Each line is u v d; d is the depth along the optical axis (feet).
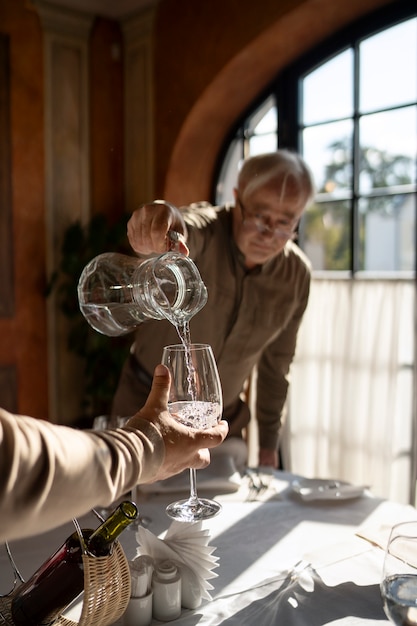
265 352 5.96
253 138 10.22
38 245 10.47
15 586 2.78
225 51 9.36
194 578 2.73
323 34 8.82
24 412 10.46
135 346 5.21
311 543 3.46
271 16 8.66
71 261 10.43
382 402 8.16
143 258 3.32
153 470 1.98
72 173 10.80
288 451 9.15
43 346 10.66
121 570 2.38
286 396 6.06
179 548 2.78
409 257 9.17
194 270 3.10
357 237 8.70
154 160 10.74
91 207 11.09
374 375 8.19
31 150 10.25
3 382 10.18
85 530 2.53
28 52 10.09
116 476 1.79
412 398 7.77
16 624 2.39
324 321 8.77
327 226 9.01
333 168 8.94
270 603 2.77
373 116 8.43
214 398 2.62
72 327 10.96
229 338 5.05
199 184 10.82
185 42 9.98
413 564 2.21
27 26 10.04
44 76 10.30
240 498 4.18
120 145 11.35
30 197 10.30
